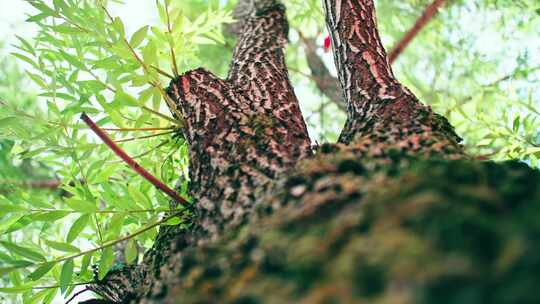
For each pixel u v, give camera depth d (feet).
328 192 3.80
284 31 6.47
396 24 9.11
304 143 4.68
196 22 5.88
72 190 5.27
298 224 3.70
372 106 4.87
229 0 9.20
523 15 7.66
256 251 3.71
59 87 5.46
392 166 3.91
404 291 2.65
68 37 5.66
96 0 5.43
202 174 4.59
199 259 3.88
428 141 4.32
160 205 5.25
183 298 3.76
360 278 2.87
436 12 8.24
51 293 5.10
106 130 5.32
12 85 7.16
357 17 5.44
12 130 5.33
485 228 2.85
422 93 8.52
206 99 4.99
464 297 2.49
